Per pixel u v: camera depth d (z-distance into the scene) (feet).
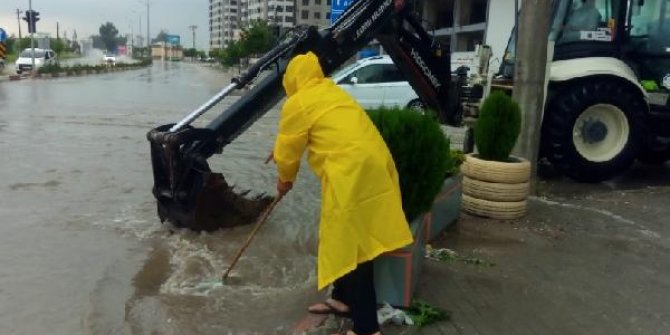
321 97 10.59
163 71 198.39
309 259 15.53
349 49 19.72
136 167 27.07
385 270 12.13
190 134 17.01
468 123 27.81
